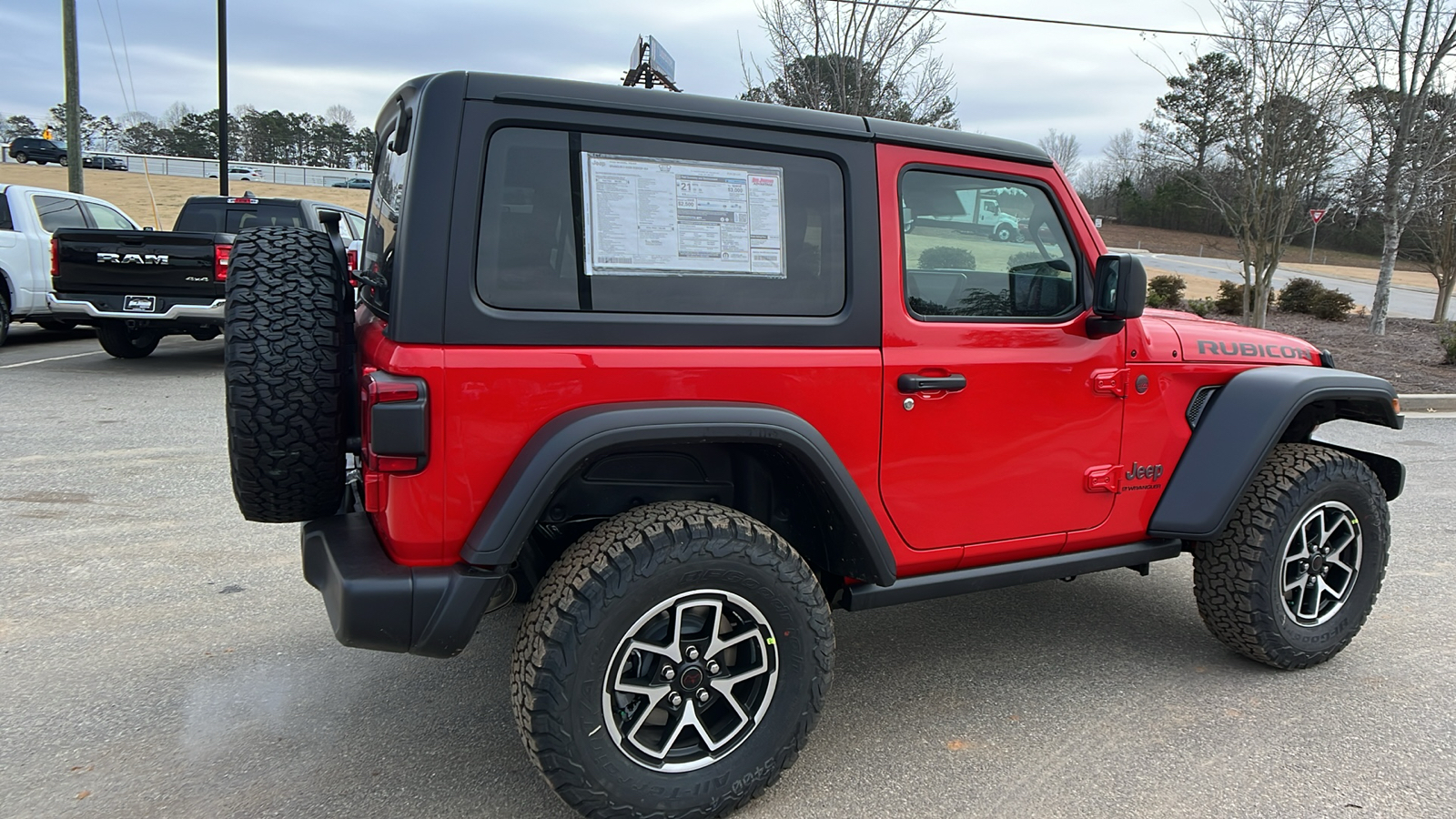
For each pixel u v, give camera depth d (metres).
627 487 2.57
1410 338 14.73
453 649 2.18
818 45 9.94
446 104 2.11
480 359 2.12
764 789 2.47
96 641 3.39
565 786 2.20
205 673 3.17
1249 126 12.30
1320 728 2.95
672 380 2.31
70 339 11.66
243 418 2.27
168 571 4.09
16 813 2.37
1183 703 3.11
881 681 3.26
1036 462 2.89
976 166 2.77
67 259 8.60
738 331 2.40
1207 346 3.26
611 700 2.23
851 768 2.68
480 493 2.17
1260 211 12.59
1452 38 11.65
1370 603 3.45
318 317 2.35
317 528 2.42
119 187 38.78
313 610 3.72
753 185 2.44
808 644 2.40
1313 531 3.34
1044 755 2.76
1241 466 3.11
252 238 2.49
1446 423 8.75
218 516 4.85
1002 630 3.74
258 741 2.76
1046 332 2.88
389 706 2.99
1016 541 2.91
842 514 2.48
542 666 2.13
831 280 2.55
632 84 3.44
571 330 2.21
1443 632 3.75
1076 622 3.84
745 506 2.69
